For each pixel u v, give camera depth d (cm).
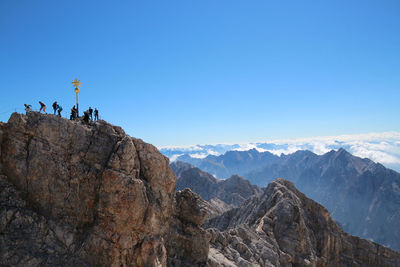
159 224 4209
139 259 3869
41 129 3881
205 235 5744
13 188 3697
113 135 4209
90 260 3678
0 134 3716
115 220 3809
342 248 9956
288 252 8150
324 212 10456
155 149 4516
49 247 3531
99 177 3931
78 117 4516
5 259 3238
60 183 3834
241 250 7262
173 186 4669
